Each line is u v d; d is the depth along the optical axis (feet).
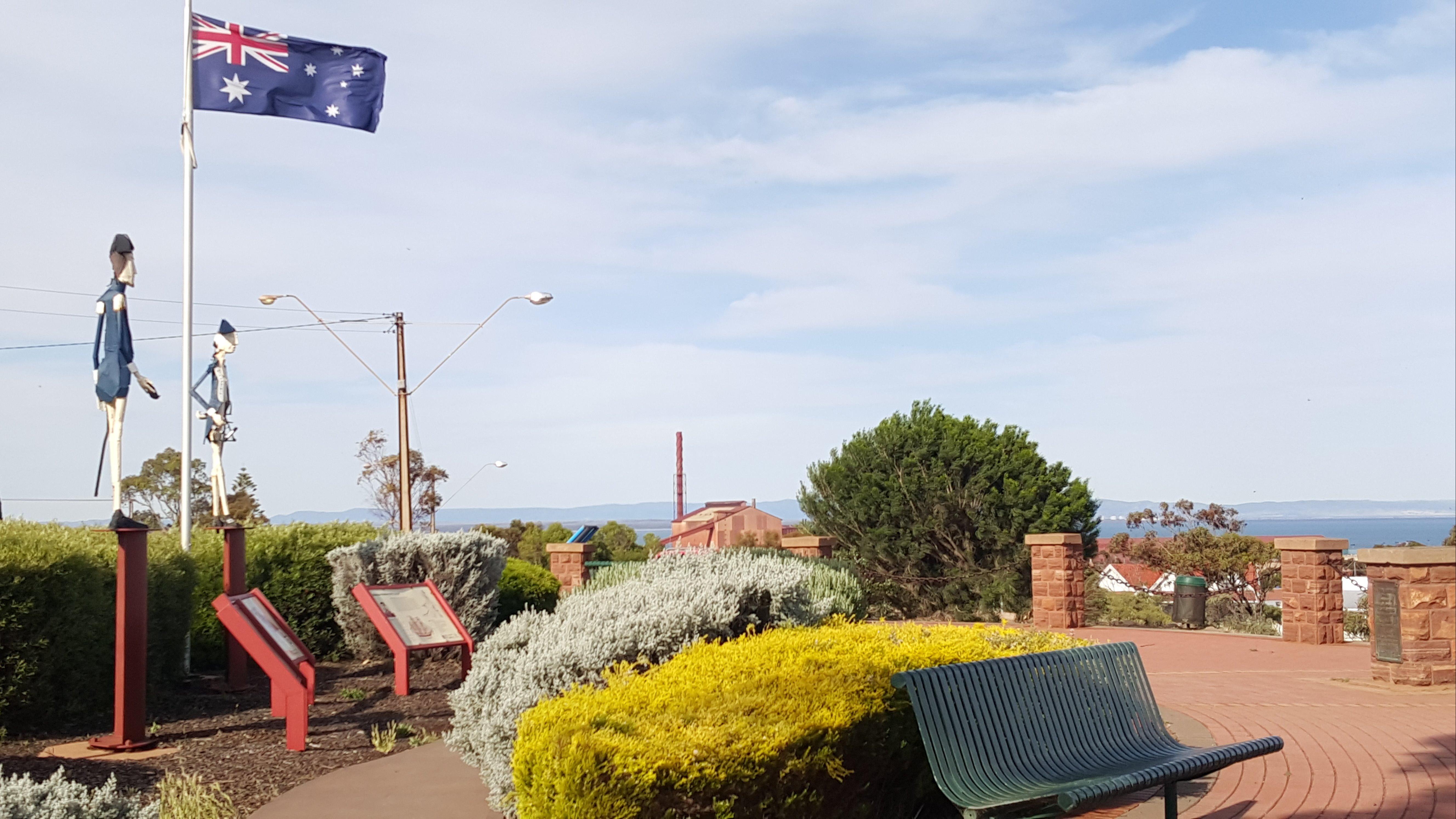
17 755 25.34
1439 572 35.06
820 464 81.41
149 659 33.12
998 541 72.95
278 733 28.66
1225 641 51.11
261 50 47.57
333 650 43.96
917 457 75.46
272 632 30.42
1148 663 43.37
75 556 29.63
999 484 74.59
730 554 43.73
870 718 17.53
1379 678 35.94
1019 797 15.62
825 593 32.81
